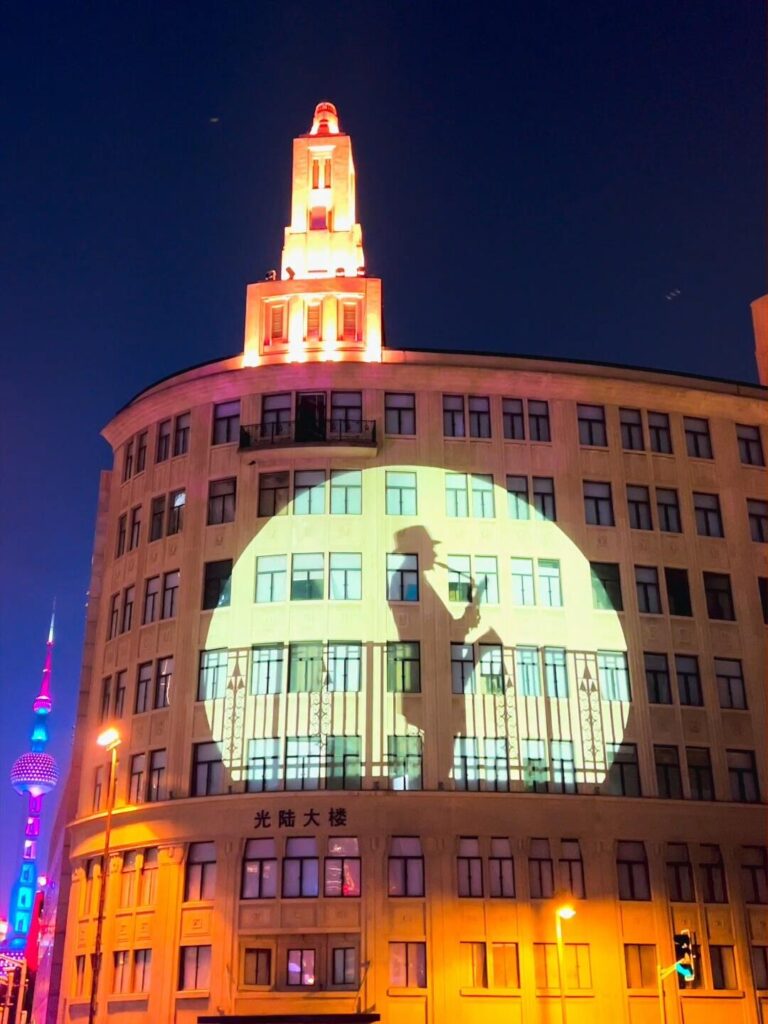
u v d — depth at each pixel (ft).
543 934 121.80
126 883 130.31
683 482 152.56
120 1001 123.03
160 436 154.92
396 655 134.51
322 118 184.75
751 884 130.93
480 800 126.21
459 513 143.54
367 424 145.59
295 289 157.17
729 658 143.95
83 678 159.53
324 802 124.98
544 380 152.25
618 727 135.54
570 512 146.20
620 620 141.79
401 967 118.42
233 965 118.52
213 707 133.39
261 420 147.74
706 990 123.24
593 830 127.65
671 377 158.71
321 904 120.47
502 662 135.74
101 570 165.78
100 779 140.67
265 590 138.82
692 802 132.05
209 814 126.52
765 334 120.47
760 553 151.23
